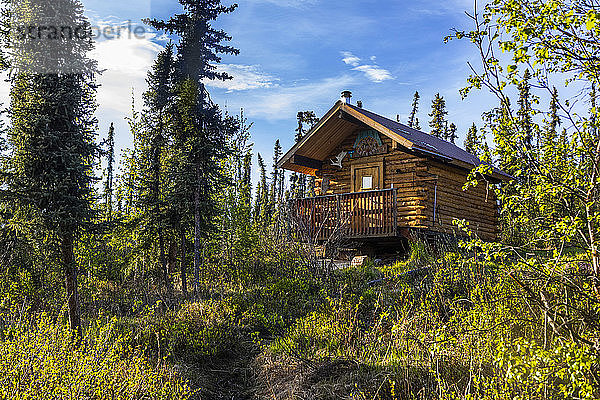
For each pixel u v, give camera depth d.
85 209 11.27
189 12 17.31
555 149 5.38
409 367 7.71
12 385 6.95
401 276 12.30
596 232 5.17
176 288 16.88
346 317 10.55
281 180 47.56
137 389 7.33
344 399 7.34
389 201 16.14
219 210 17.77
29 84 11.29
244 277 15.46
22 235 11.38
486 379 6.39
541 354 4.51
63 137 11.37
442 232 17.08
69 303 11.12
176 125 18.33
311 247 14.84
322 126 17.41
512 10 5.04
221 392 8.80
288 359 9.14
